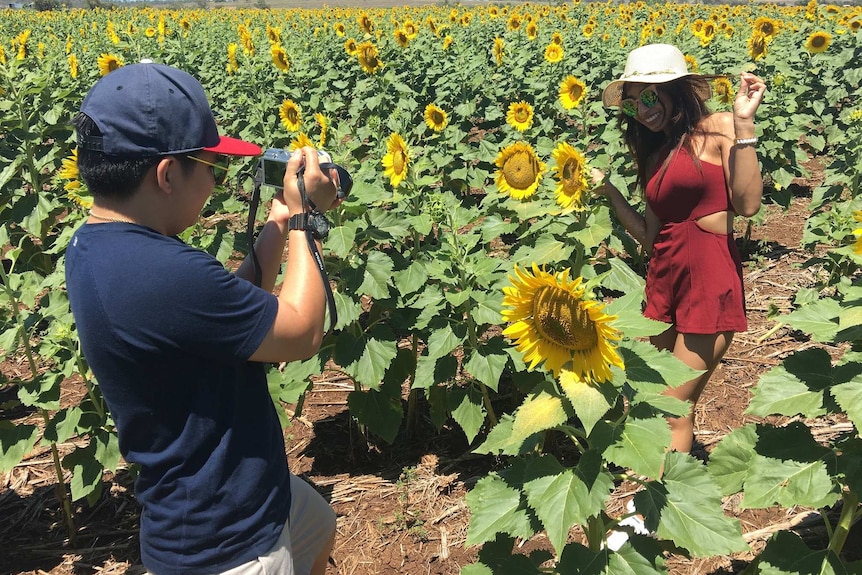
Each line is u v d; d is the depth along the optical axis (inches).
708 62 498.3
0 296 142.2
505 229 175.2
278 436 78.1
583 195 131.6
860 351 97.1
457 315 154.7
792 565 95.3
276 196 85.5
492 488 93.9
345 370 152.7
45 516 154.6
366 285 148.4
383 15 1069.8
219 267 66.0
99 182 65.5
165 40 619.5
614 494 146.1
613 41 613.9
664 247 136.6
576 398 73.9
